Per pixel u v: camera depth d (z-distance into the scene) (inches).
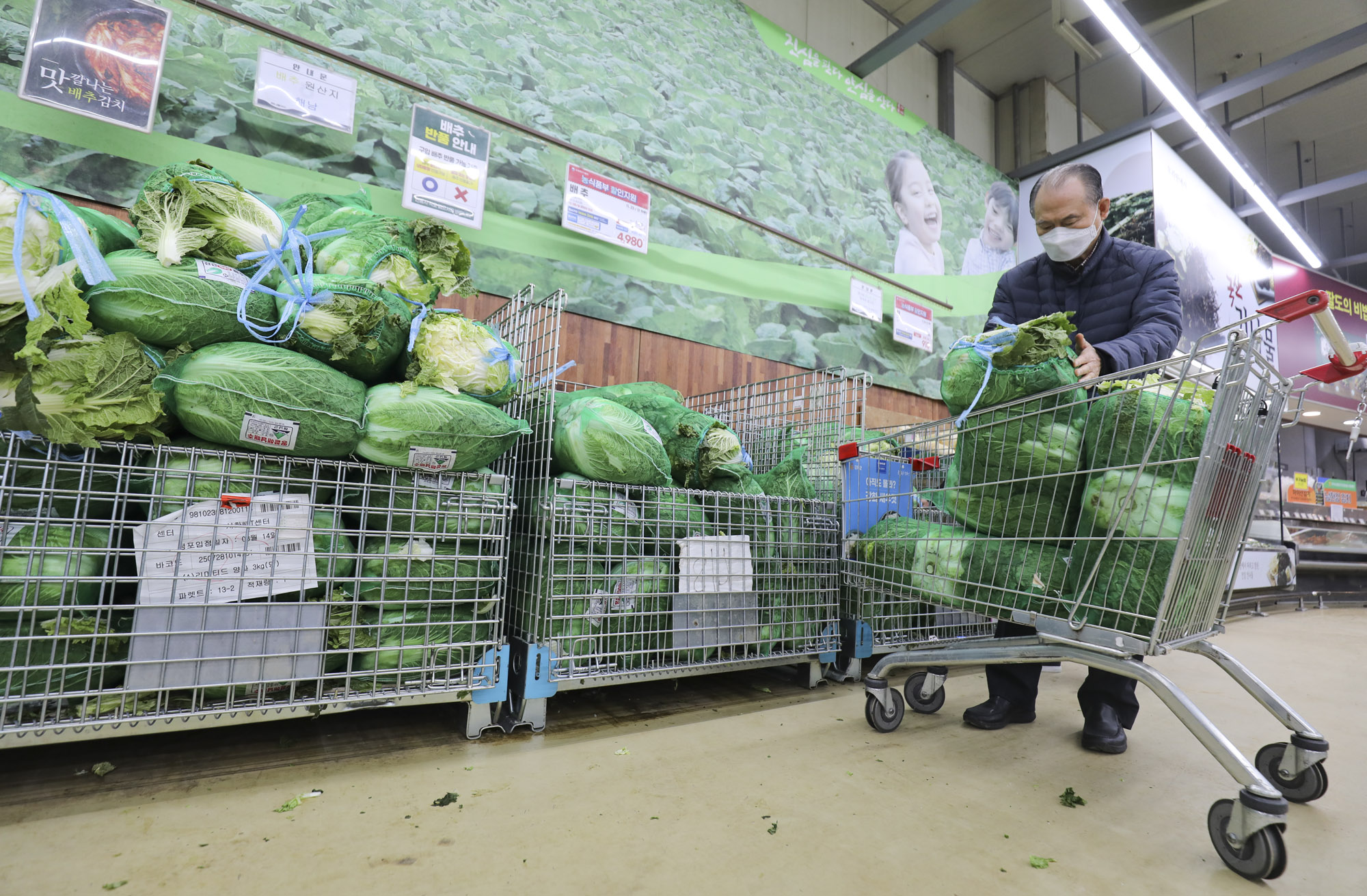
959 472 61.7
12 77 75.3
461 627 58.2
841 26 187.8
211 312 44.8
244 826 41.1
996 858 40.0
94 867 35.6
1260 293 236.5
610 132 125.3
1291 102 235.8
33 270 36.6
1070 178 83.0
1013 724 69.9
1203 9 201.2
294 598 50.0
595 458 65.6
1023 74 233.6
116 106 80.2
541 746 58.2
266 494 48.2
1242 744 64.7
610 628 65.5
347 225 58.4
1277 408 55.2
